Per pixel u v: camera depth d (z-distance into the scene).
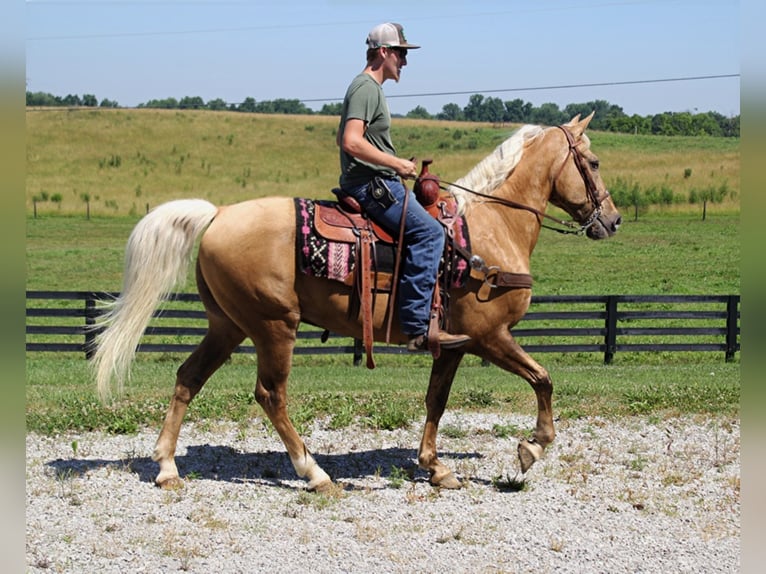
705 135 87.31
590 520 6.21
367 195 6.32
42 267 32.19
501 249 6.64
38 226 47.00
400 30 6.40
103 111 85.19
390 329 6.46
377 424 8.82
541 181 6.97
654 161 64.25
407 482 7.04
